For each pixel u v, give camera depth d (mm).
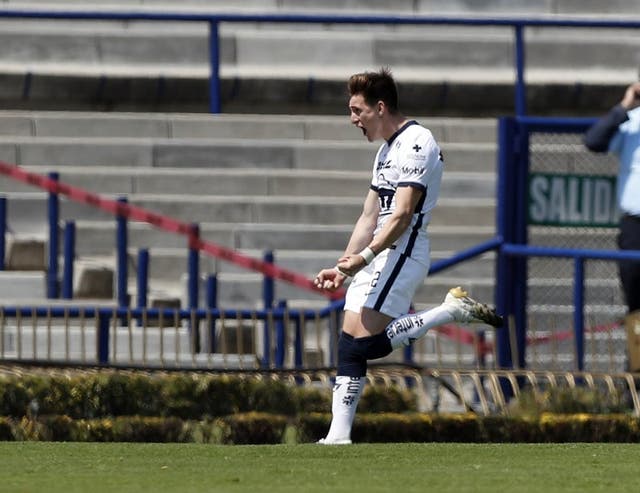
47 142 56656
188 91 63875
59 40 64062
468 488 23922
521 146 42812
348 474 25672
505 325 42406
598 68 66000
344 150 57656
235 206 54531
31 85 63188
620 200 41969
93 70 63812
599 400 35656
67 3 65938
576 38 66500
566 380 38656
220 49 64438
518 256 42344
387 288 31078
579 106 65188
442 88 64938
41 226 53625
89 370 35750
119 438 31844
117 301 47750
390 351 31375
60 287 49875
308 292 51250
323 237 53344
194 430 32094
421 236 31234
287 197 55625
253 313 41312
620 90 65375
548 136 43031
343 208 54781
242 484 24219
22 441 31531
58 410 32375
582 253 41250
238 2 66312
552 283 43688
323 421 32688
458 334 41594
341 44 65188
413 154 30828
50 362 35844
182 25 65375
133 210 47688
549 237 44250
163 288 51688
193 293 47000
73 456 28344
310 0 66625
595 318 43688
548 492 23484
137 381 32688
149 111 63812
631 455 29438
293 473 25750
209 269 52438
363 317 31188
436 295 51219
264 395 33281
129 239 53469
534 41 65750
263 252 51344
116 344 42094
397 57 65438
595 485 24469
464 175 56969
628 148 41719
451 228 54562
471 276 52469
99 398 32500
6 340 44938
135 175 55500
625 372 39812
